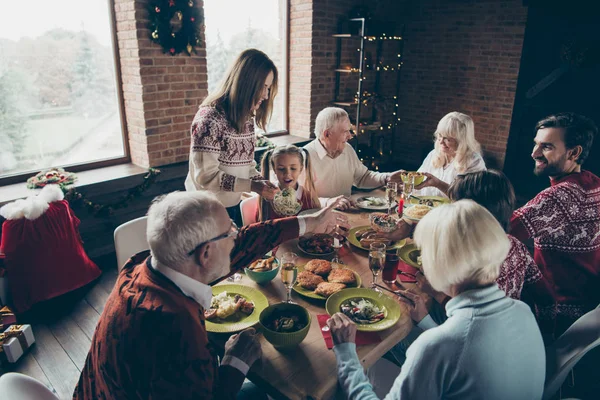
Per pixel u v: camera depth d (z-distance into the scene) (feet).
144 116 11.40
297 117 16.61
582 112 14.87
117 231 6.04
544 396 4.28
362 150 17.54
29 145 10.70
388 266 5.17
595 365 6.30
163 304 3.14
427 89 18.34
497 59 16.11
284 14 15.56
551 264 5.41
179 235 3.15
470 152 8.48
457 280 3.24
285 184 7.11
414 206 7.43
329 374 3.69
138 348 3.02
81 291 9.46
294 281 4.63
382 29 16.08
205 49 12.27
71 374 7.04
